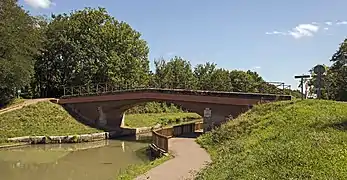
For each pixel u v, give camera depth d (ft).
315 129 63.46
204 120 128.26
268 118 88.69
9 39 151.12
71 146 128.77
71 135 140.15
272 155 49.75
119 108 166.50
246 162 50.39
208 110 127.95
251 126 87.86
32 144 130.52
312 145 50.90
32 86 211.61
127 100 156.76
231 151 68.85
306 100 97.40
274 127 77.10
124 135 163.53
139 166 73.15
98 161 97.76
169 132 124.16
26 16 169.07
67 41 205.46
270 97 113.29
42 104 165.27
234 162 53.98
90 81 203.92
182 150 88.48
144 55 235.40
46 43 206.28
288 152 49.26
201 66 321.52
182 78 271.90
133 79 213.87
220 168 53.16
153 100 145.59
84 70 202.90
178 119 224.12
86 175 79.87
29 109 156.87
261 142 65.10
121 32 209.77
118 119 177.27
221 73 257.75
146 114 230.89
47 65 214.48
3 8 155.53
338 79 155.33
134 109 235.81
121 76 207.72
